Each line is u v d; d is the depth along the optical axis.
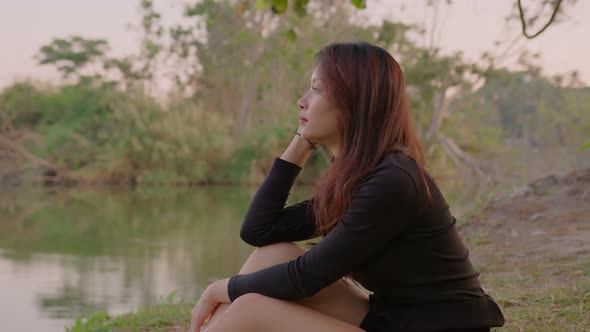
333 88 1.60
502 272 3.83
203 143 29.16
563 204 5.71
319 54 1.67
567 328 2.43
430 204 1.50
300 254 1.74
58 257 9.61
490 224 5.57
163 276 7.89
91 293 6.73
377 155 1.55
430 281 1.51
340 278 1.55
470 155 35.53
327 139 1.68
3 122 30.33
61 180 28.89
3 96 31.06
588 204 5.58
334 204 1.57
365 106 1.58
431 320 1.50
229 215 16.11
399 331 1.52
